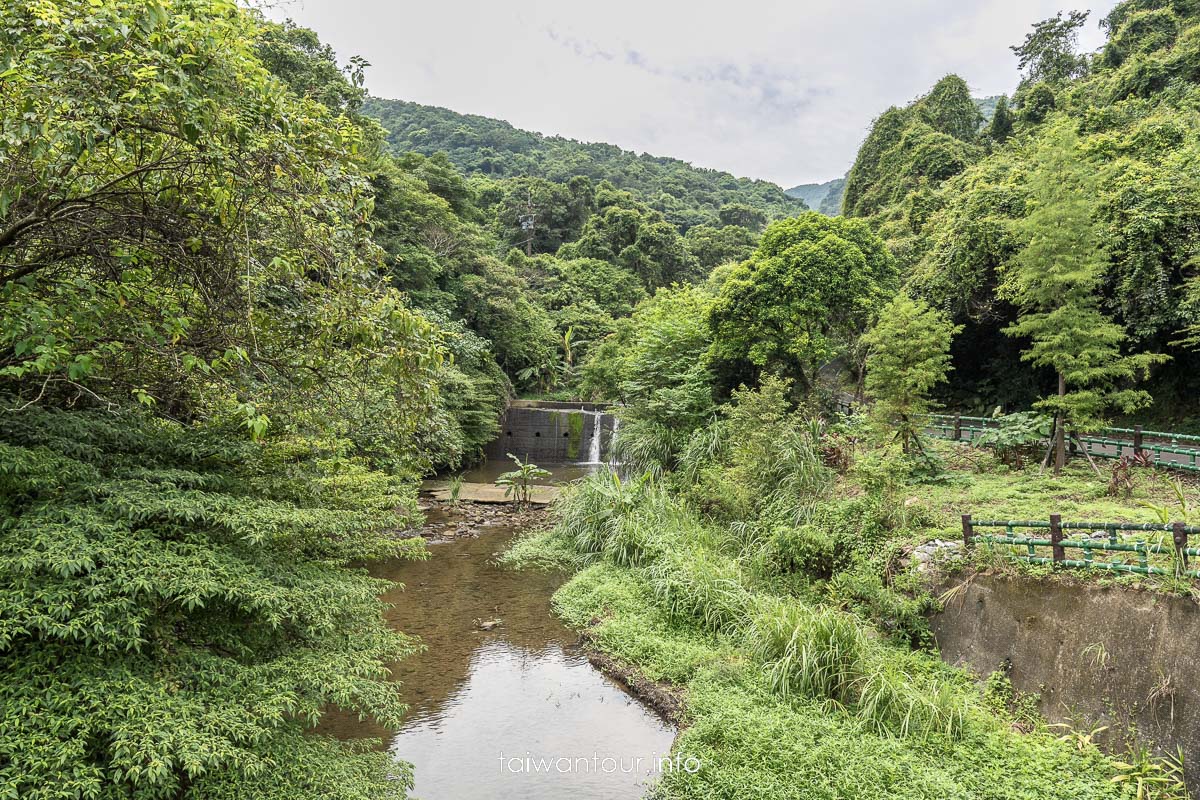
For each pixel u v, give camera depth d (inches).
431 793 265.6
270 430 253.4
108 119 162.9
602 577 491.5
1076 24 1381.6
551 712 332.8
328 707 327.0
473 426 1002.7
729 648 366.3
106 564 167.2
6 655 161.3
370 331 219.6
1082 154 551.8
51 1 154.3
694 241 2352.4
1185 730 239.9
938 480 489.7
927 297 808.9
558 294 1788.9
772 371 741.3
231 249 214.5
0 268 189.3
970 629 331.0
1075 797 229.8
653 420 722.8
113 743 150.8
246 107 187.5
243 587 185.8
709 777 257.4
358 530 265.0
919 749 262.7
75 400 223.5
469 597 488.7
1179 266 572.1
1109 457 482.3
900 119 1487.5
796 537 433.1
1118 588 279.9
